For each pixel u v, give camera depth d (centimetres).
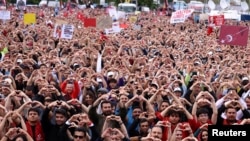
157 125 1167
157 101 1485
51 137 1247
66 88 1680
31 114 1234
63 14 6644
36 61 2512
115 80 1834
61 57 2648
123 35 4116
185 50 3133
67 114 1292
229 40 2641
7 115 1214
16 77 1819
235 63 2377
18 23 4681
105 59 2459
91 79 1750
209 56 2767
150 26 5278
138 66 2339
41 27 4112
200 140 1195
